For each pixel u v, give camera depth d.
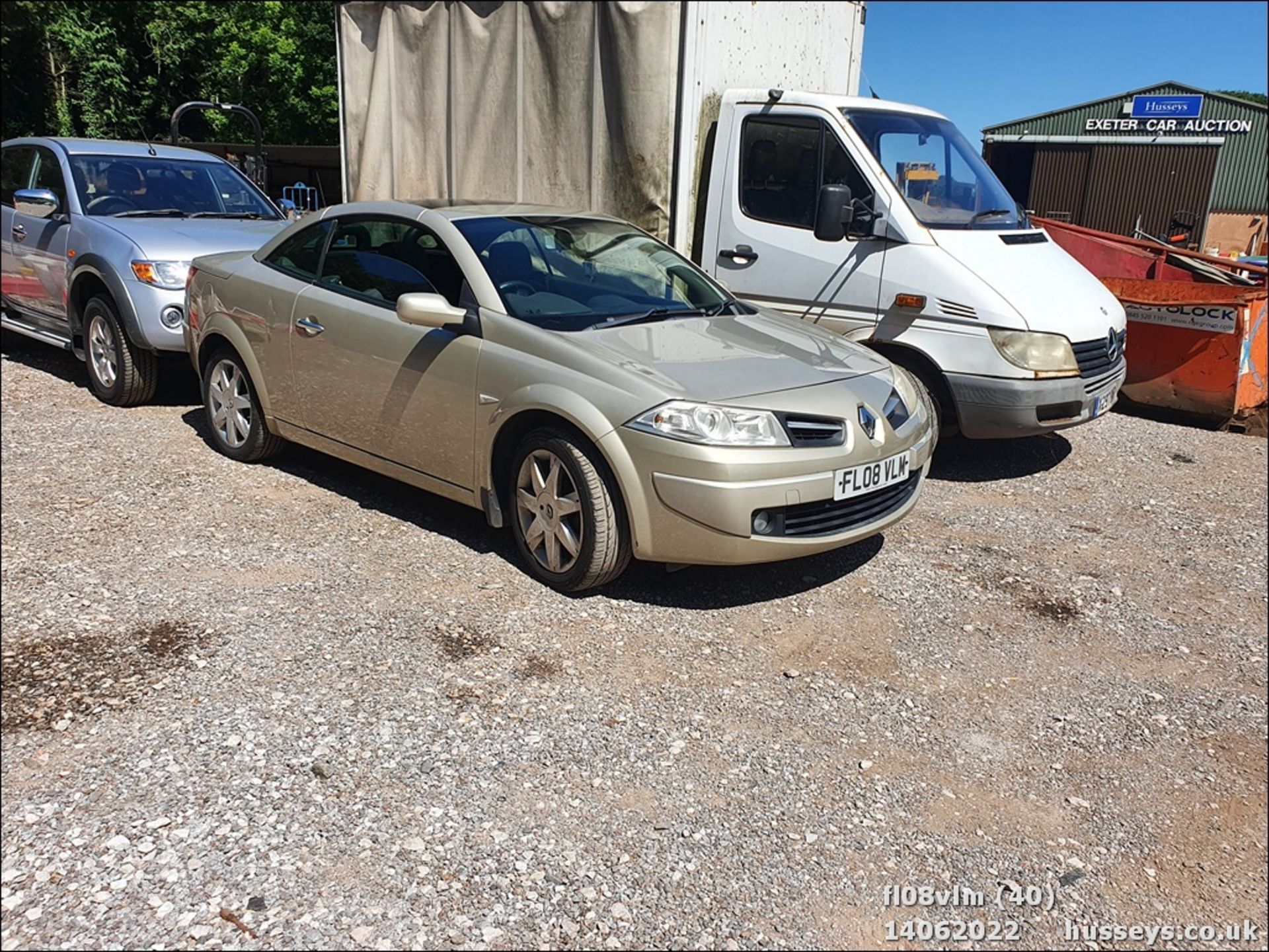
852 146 5.98
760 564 4.02
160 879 2.49
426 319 4.18
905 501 4.36
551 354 4.03
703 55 6.41
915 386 5.56
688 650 3.73
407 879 2.52
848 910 2.53
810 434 3.87
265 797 2.80
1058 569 4.79
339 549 4.50
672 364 4.01
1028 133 34.22
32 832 2.63
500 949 2.32
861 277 5.97
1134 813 3.00
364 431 4.78
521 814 2.78
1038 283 5.90
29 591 3.99
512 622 3.87
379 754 3.01
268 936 2.32
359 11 7.73
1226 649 4.07
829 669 3.67
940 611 4.22
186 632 3.71
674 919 2.44
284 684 3.37
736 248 6.43
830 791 2.98
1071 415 5.82
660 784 2.95
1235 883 2.73
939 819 2.90
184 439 6.09
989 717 3.45
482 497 4.30
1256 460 6.95
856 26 7.92
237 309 5.38
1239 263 8.85
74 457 5.66
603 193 6.82
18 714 3.15
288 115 17.14
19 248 7.52
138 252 6.40
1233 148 30.97
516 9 6.89
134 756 2.96
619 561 3.95
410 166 7.71
